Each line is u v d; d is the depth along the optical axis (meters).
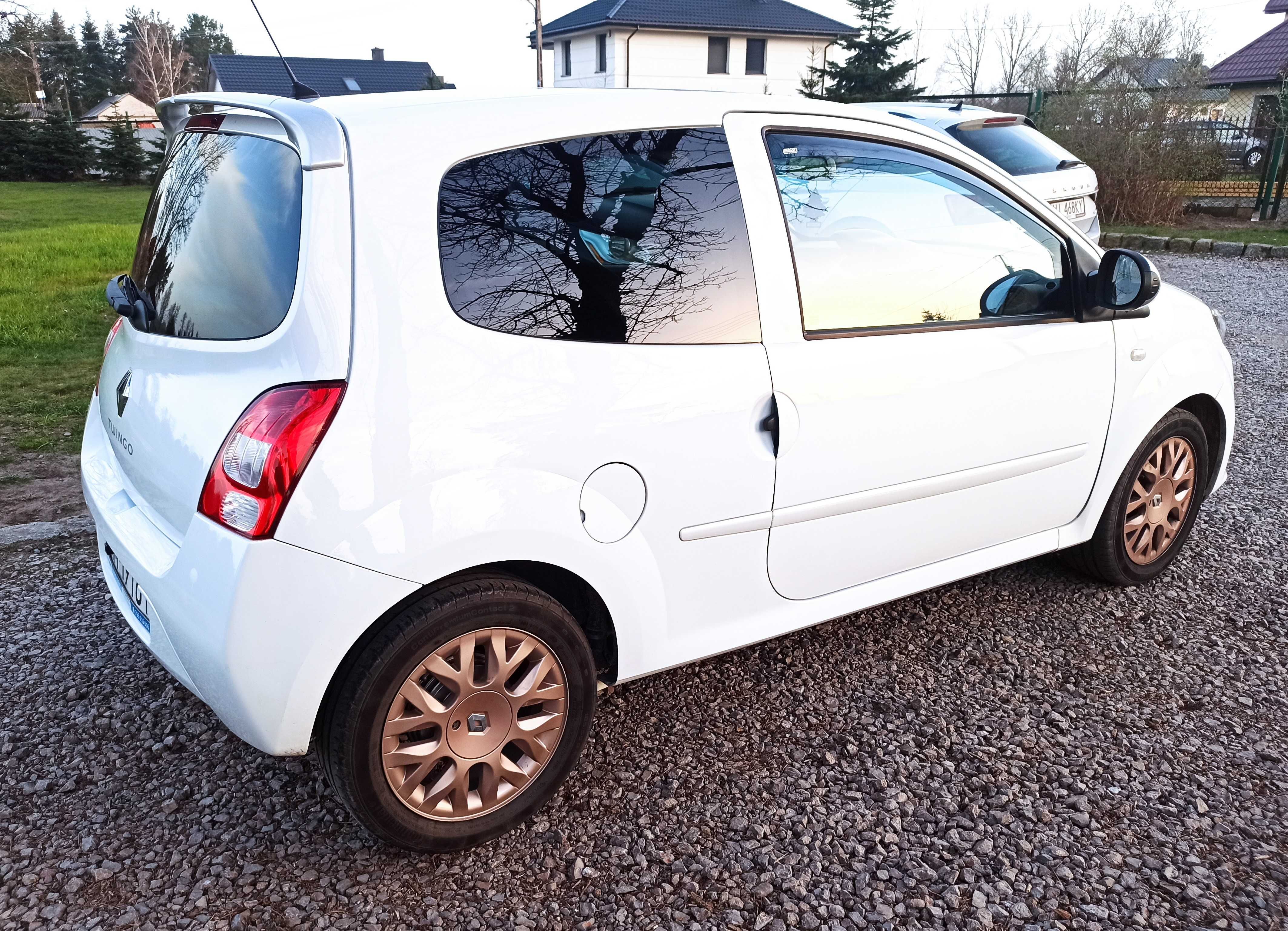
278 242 2.09
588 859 2.34
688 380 2.39
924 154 2.92
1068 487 3.35
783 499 2.61
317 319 2.00
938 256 2.90
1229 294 10.20
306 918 2.15
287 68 2.62
